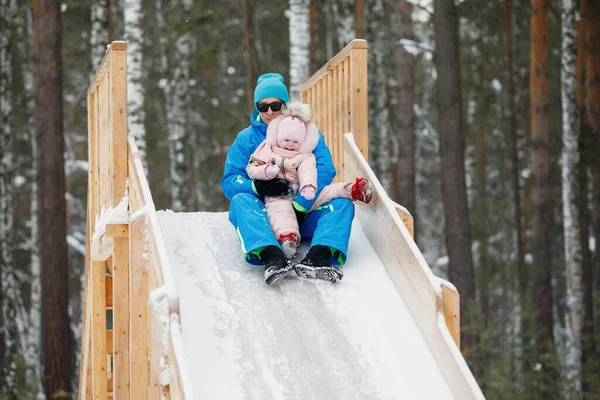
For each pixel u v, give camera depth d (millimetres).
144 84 26312
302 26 16844
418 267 5809
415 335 5711
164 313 5098
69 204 26000
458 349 5273
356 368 5387
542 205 19844
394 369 5422
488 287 26000
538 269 19656
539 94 20031
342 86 7887
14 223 25203
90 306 9586
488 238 29500
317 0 24719
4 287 19469
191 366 5180
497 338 23938
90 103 9539
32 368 18656
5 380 18047
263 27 27250
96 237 8250
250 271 6371
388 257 6414
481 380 17844
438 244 32625
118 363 7453
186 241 6727
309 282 6246
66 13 23766
